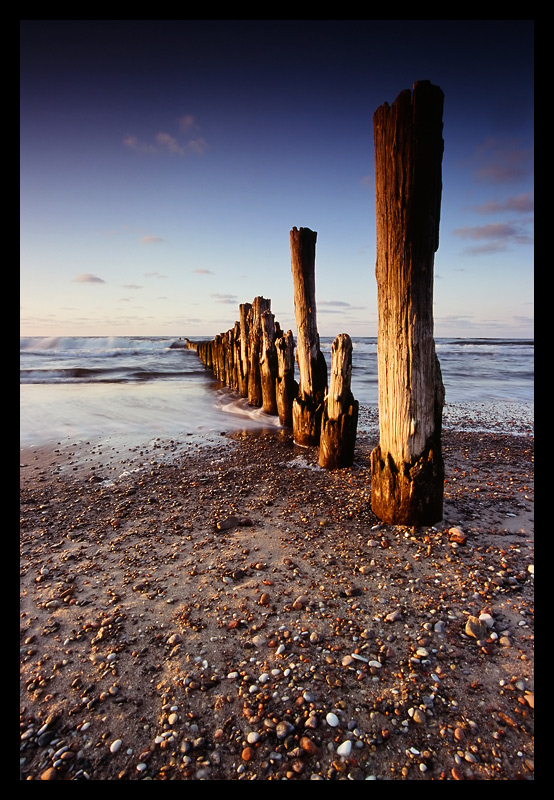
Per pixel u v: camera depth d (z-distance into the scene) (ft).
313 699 7.39
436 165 11.02
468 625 8.97
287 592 10.73
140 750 6.59
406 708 7.15
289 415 31.42
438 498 13.70
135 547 13.61
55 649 8.87
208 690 7.68
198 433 30.55
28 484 20.13
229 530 14.71
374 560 12.05
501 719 6.89
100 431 31.01
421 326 12.26
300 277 24.29
